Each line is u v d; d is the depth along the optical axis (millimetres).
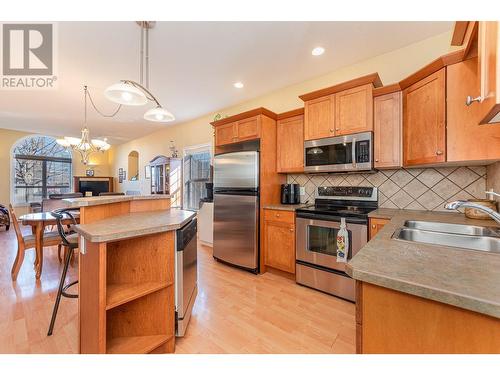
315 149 2617
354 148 2316
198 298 2281
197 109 4297
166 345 1548
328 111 2510
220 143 3486
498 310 537
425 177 2271
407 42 2311
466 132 1627
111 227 1380
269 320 1912
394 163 2162
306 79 3096
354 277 759
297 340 1670
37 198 7031
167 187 5438
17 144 6676
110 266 1540
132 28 2076
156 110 2166
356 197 2654
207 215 4246
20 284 2555
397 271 736
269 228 2879
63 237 1839
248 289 2475
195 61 2645
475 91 1578
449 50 2146
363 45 2350
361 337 772
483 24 908
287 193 3070
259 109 2908
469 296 573
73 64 2699
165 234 1575
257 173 2887
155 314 1561
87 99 3771
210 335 1728
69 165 7688
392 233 1288
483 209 1059
